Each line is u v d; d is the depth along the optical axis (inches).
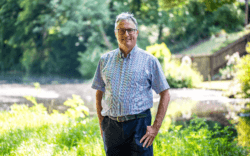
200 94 484.7
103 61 109.0
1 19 1090.7
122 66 103.3
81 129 212.4
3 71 1323.8
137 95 101.7
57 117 251.4
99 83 112.3
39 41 1189.1
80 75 1107.9
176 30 1168.8
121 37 101.7
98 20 982.4
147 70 103.0
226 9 1006.4
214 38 1054.4
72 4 983.0
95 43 1034.1
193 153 162.1
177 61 716.0
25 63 1252.5
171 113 325.1
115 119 102.8
